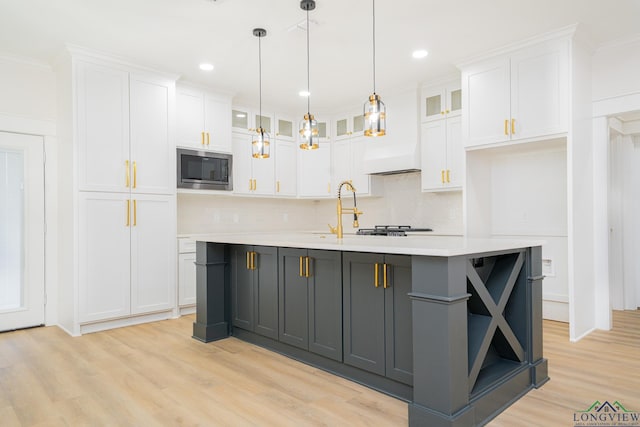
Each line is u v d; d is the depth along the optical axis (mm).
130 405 2164
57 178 3875
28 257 3746
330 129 5676
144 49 3564
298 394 2289
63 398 2252
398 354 2197
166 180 4059
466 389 1878
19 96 3693
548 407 2111
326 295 2617
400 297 2188
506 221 4191
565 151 3805
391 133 4840
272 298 3039
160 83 4039
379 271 2283
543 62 3359
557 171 3859
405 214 5195
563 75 3248
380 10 2924
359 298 2410
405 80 4441
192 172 4336
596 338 3305
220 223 5195
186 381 2480
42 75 3818
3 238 3646
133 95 3848
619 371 2594
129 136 3811
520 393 2252
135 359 2885
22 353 3023
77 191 3510
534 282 2412
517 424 1941
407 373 2150
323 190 5660
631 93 3361
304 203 6230
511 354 2377
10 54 3602
